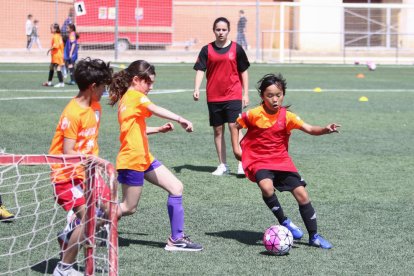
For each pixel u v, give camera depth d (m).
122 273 9.12
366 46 61.53
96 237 7.91
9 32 60.06
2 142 18.39
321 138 20.77
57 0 57.66
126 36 58.00
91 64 8.85
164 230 11.20
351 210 12.58
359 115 25.91
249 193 13.81
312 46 61.31
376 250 10.31
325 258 9.92
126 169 9.91
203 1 62.69
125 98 10.02
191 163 16.75
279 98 10.33
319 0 61.03
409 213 12.42
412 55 61.53
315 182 14.84
